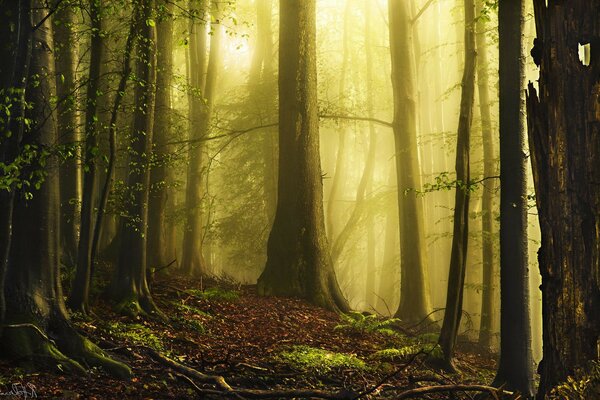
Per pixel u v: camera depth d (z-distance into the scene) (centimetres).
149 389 877
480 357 1842
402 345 1538
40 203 923
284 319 1598
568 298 689
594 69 686
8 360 848
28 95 894
